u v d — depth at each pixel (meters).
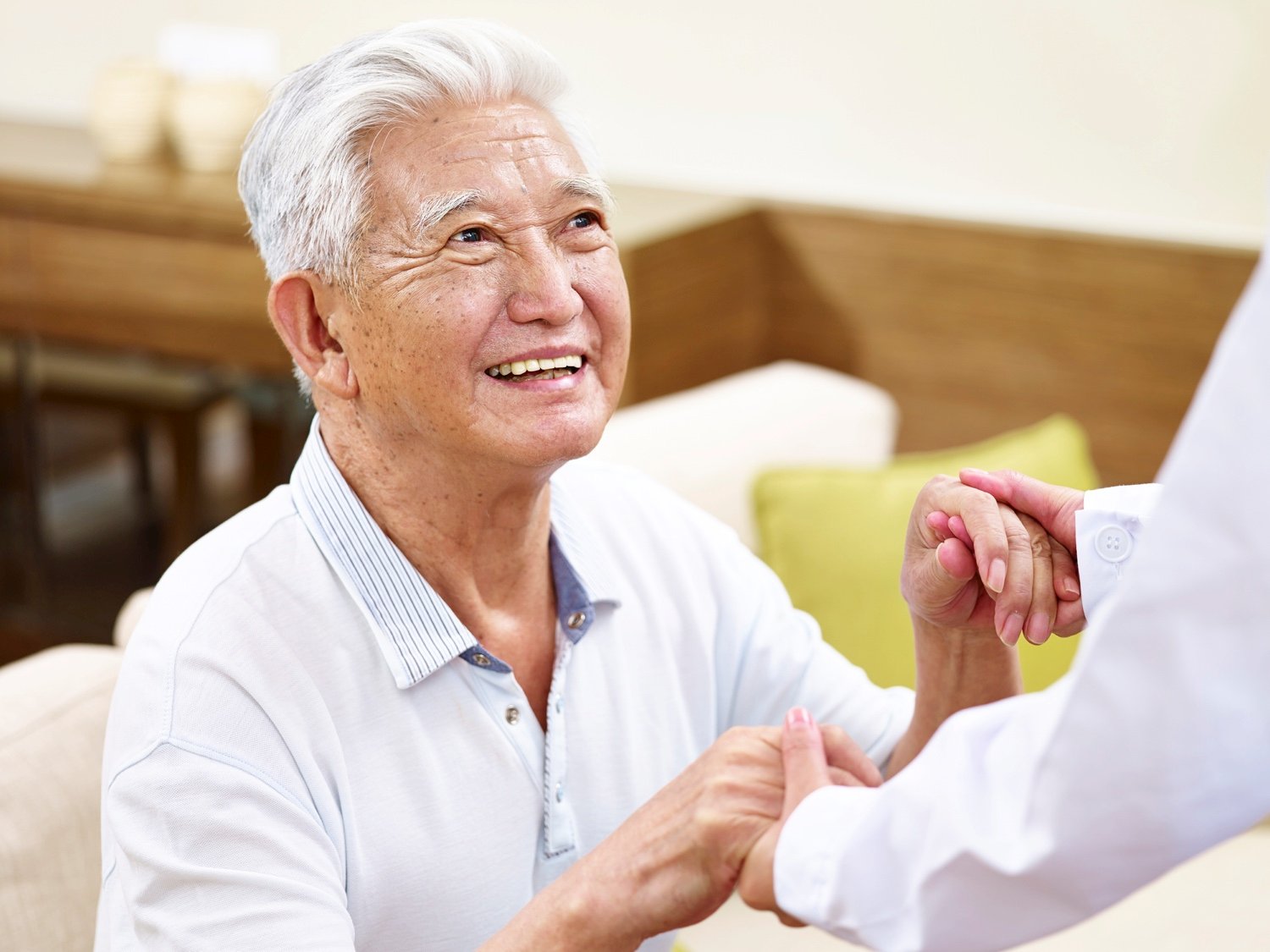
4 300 3.70
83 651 1.66
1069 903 0.78
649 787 1.46
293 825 1.23
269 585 1.29
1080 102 3.33
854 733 1.52
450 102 1.26
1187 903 2.10
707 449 2.41
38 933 1.44
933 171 3.52
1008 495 1.21
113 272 3.57
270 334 3.44
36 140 4.10
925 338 3.54
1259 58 3.13
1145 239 3.24
